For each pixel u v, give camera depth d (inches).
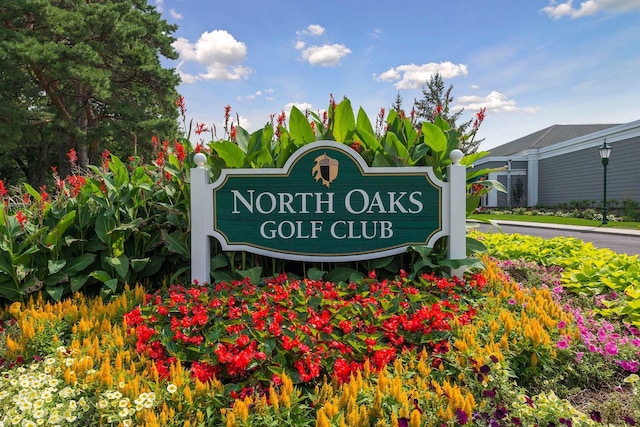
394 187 139.3
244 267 141.3
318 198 139.7
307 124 145.2
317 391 79.8
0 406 79.4
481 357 88.7
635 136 908.6
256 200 139.8
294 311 107.1
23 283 134.5
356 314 107.3
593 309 139.7
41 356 99.6
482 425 73.4
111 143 875.4
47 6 644.7
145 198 150.2
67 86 761.6
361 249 140.0
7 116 618.5
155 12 938.7
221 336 96.6
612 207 937.5
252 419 71.2
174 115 811.4
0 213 134.0
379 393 74.4
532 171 1385.3
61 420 73.9
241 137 160.1
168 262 157.2
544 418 76.8
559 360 97.5
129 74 791.1
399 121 165.0
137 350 95.4
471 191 169.9
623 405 88.2
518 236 268.8
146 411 73.5
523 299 125.5
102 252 143.0
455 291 126.7
